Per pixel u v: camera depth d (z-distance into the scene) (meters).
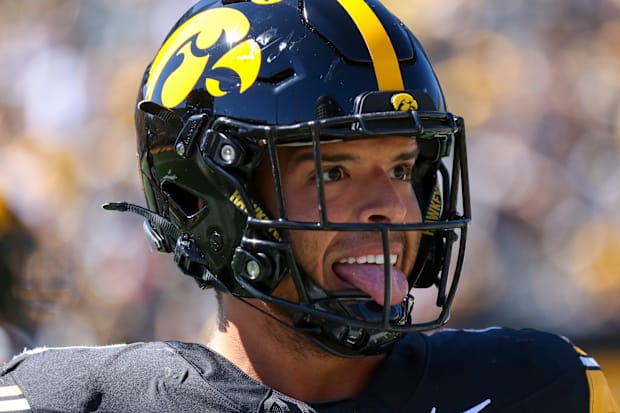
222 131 5.80
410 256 5.95
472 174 18.67
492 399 6.14
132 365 6.02
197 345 6.10
